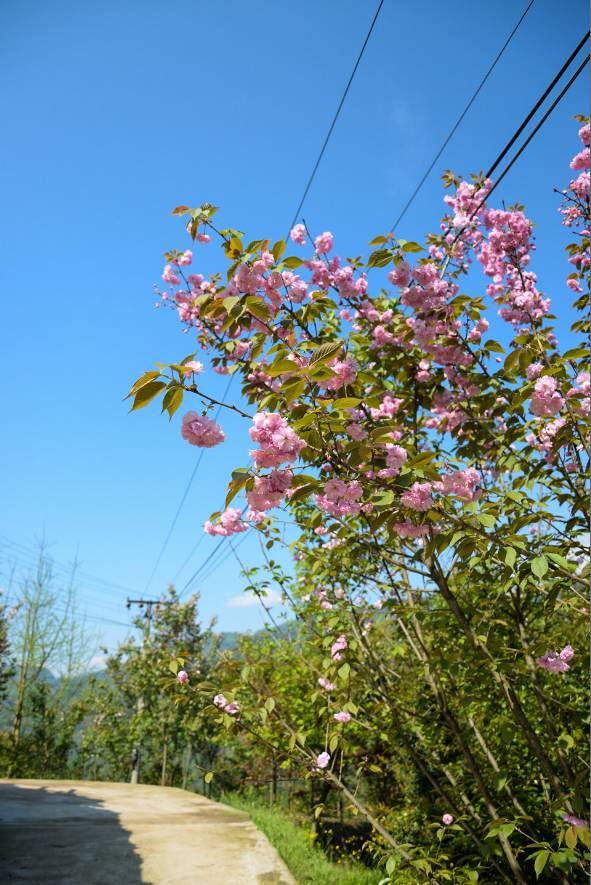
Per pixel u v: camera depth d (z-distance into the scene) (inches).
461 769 226.8
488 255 201.8
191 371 107.5
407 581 212.2
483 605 184.7
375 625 273.6
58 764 832.9
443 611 181.6
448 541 123.3
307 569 235.1
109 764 840.3
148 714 746.2
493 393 172.6
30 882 240.1
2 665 805.9
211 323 181.3
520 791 213.8
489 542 135.3
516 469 172.2
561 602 162.6
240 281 138.5
